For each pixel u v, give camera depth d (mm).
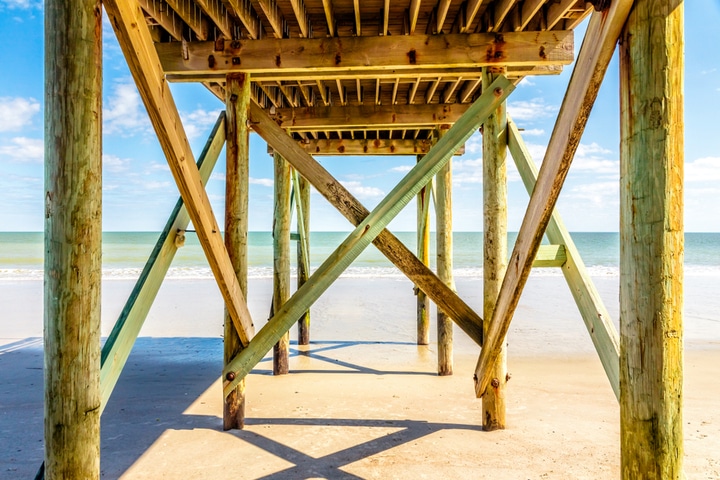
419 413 4570
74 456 1773
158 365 6672
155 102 2137
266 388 5434
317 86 5258
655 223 1685
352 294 15000
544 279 19375
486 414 4094
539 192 2312
